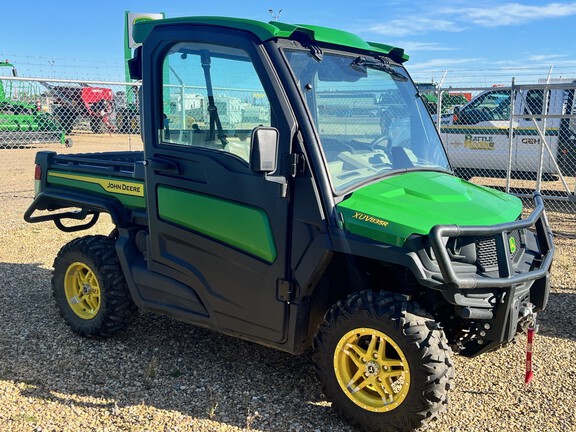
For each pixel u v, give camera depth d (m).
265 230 3.37
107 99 21.25
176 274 3.88
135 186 4.17
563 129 11.16
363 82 3.73
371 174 3.52
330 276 3.53
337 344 3.30
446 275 2.91
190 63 3.63
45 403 3.56
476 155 11.98
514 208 3.63
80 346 4.41
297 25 3.45
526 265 3.48
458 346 3.43
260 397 3.67
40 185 4.88
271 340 3.50
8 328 4.75
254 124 3.36
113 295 4.32
